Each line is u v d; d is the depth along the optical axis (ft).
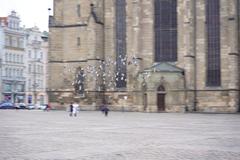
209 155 77.05
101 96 352.28
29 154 77.05
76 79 357.41
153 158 73.26
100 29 352.69
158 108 330.13
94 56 347.56
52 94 364.79
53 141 100.42
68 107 358.43
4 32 547.49
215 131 135.85
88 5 356.38
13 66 562.66
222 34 325.01
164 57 339.16
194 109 327.88
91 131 133.18
